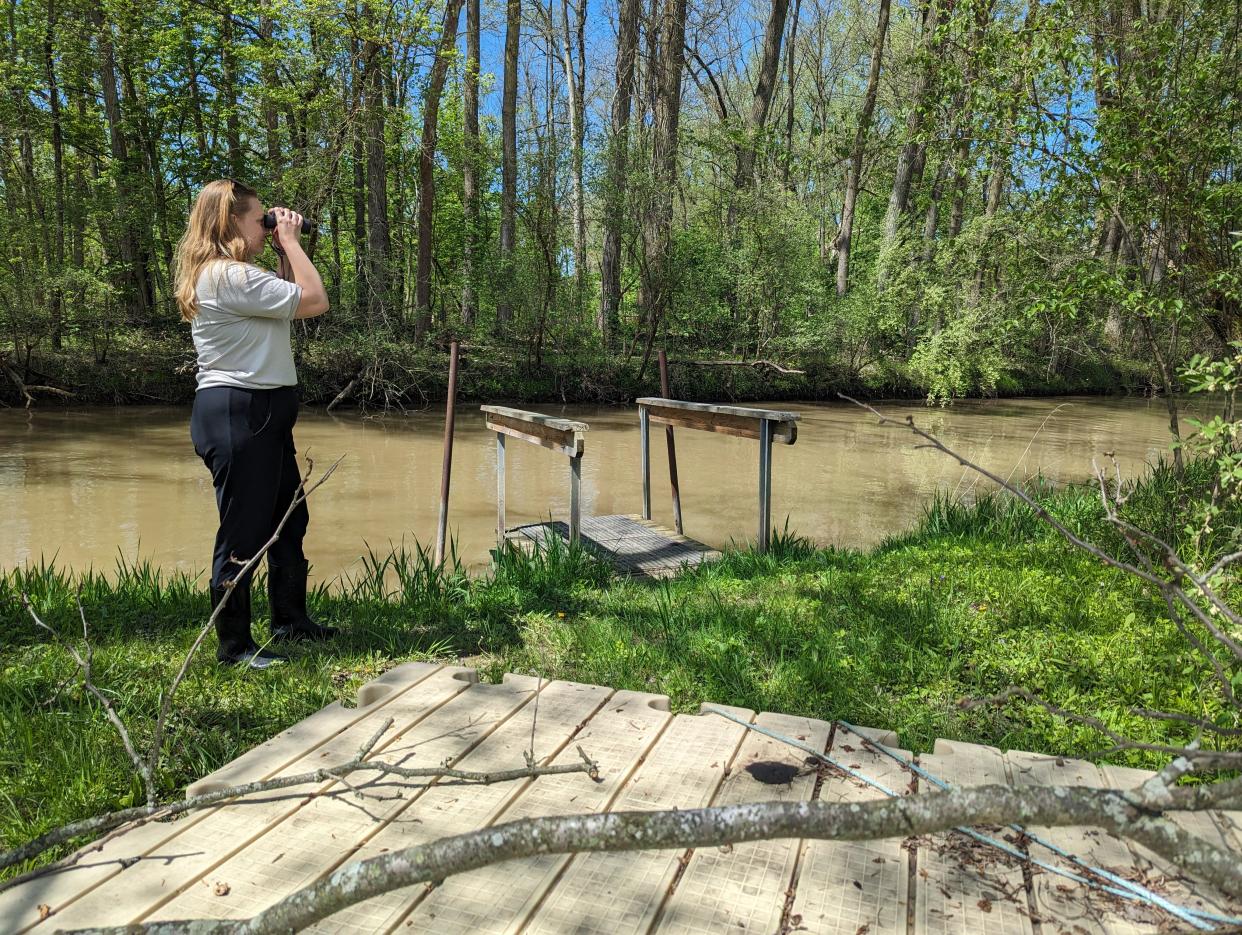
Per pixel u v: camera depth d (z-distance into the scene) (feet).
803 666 12.44
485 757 8.60
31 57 62.18
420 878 2.96
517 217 74.28
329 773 6.51
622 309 84.84
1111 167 19.47
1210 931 4.18
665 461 40.37
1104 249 25.84
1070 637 13.47
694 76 107.86
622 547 22.06
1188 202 19.47
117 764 8.93
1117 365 88.69
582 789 7.93
